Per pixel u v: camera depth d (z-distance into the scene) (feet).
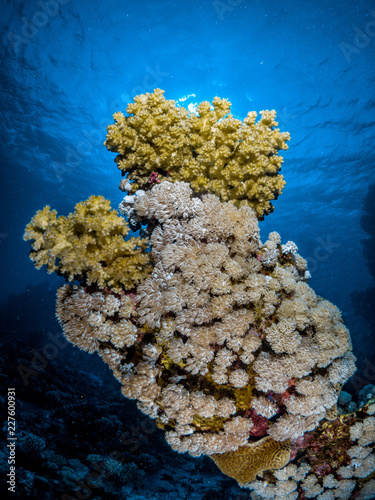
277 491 10.19
